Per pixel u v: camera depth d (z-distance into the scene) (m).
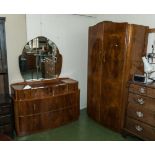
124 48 2.77
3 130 2.73
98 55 3.21
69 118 3.42
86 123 3.45
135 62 2.91
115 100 3.01
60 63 3.64
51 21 3.39
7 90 2.92
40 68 3.39
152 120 2.53
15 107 2.85
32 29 3.20
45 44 3.39
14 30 3.04
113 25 2.88
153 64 2.99
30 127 2.99
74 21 3.70
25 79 3.28
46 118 3.12
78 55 3.92
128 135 2.90
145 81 2.71
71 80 3.58
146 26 2.93
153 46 2.96
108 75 3.07
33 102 2.95
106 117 3.22
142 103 2.63
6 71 2.83
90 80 3.50
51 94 3.13
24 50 3.19
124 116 2.92
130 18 3.35
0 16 2.89
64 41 3.63
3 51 2.74
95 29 3.24
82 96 4.16
